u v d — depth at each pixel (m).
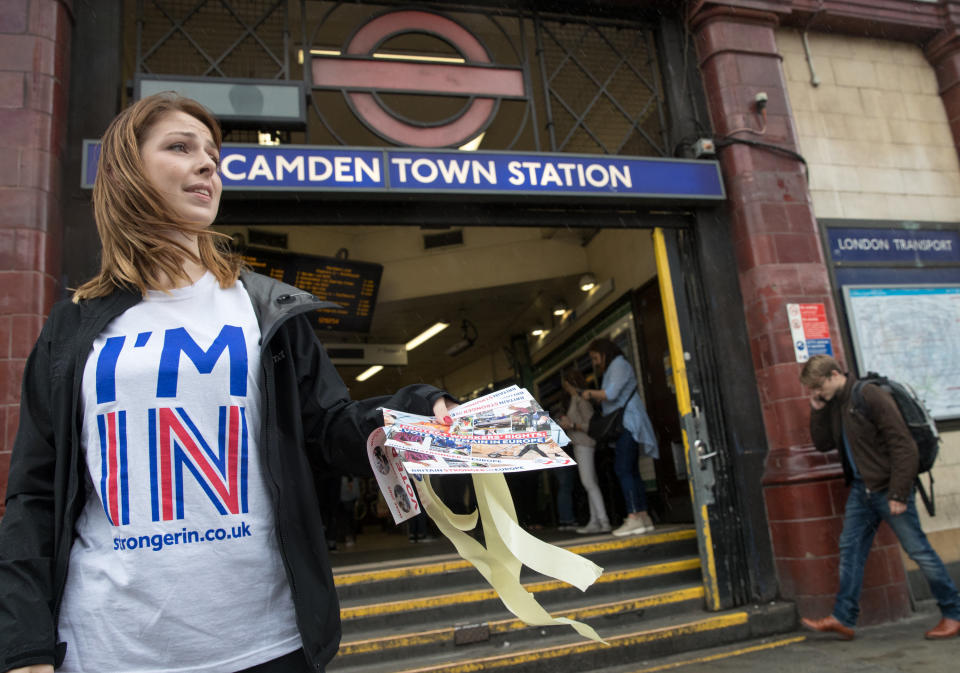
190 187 1.20
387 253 8.88
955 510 5.09
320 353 1.31
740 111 5.14
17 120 3.78
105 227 1.19
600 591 4.79
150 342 1.10
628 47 5.48
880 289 5.31
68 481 1.06
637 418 6.13
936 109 6.01
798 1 5.57
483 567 1.15
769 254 4.90
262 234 7.96
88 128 4.08
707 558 4.57
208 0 4.79
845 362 4.90
